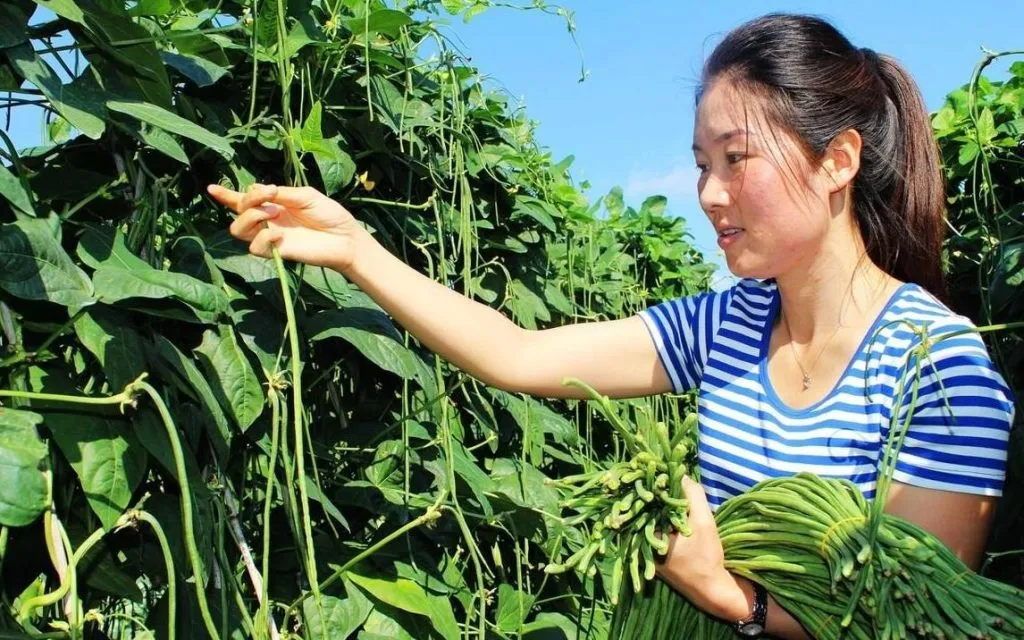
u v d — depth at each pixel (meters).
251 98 1.71
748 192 1.33
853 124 1.34
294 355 1.31
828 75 1.34
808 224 1.33
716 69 1.38
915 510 1.26
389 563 1.73
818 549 1.22
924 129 1.45
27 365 1.23
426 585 1.74
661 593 1.40
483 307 1.61
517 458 2.26
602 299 3.30
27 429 1.09
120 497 1.19
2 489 1.02
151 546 1.46
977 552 1.27
